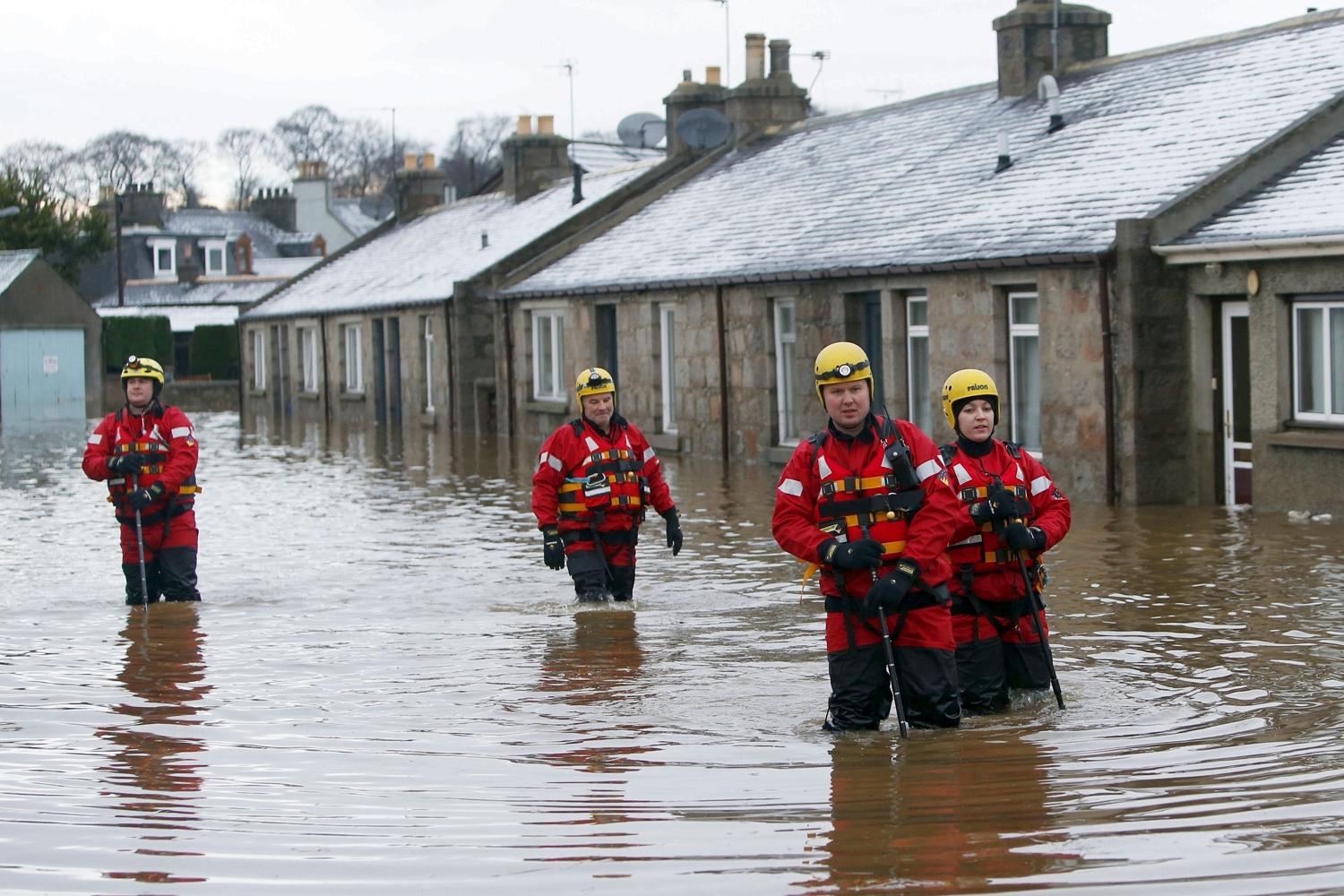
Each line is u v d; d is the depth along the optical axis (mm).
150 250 89312
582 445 14000
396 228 59625
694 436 30750
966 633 9484
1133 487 20109
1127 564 15211
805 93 39000
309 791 7984
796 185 32312
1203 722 9039
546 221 42219
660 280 30922
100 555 18375
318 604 14430
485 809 7617
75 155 122438
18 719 9703
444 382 42219
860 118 34531
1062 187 23172
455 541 18969
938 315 23375
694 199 36281
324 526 20891
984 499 9453
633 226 37000
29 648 12305
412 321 44312
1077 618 12453
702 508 21672
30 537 20172
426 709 9914
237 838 7199
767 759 8461
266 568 16922
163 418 14695
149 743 9078
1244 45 24641
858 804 7531
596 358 34688
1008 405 22344
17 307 57938
